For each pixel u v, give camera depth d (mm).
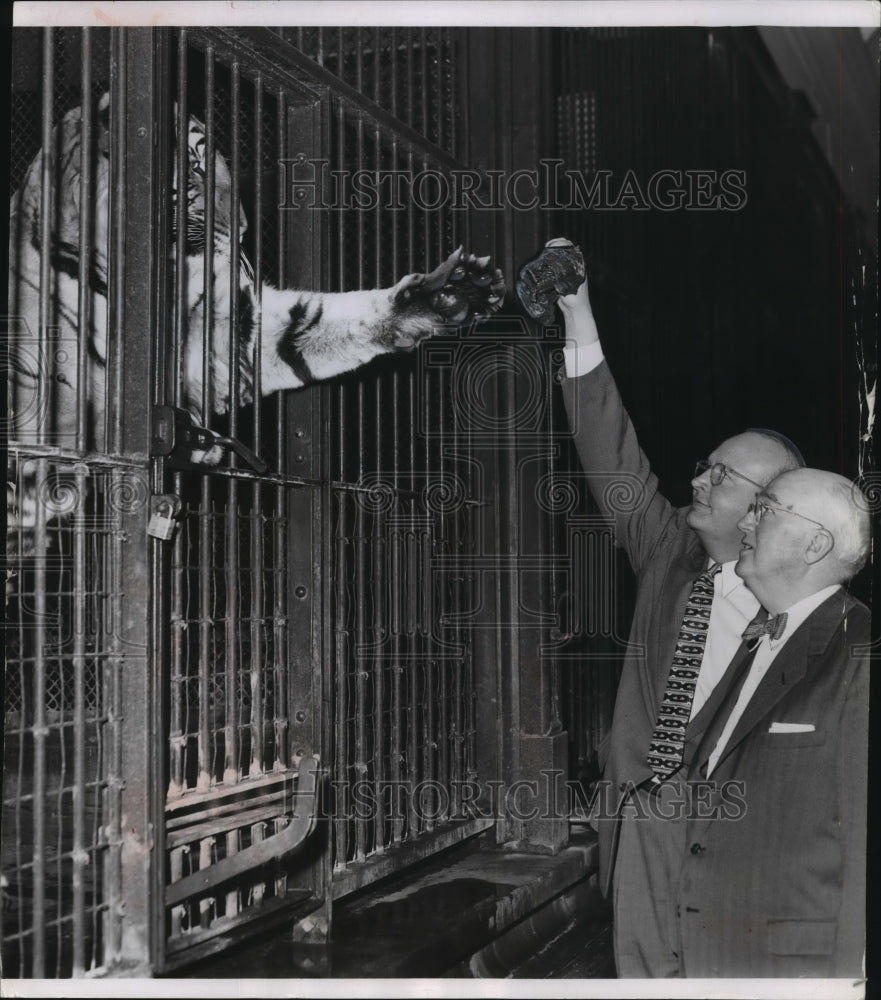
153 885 2168
